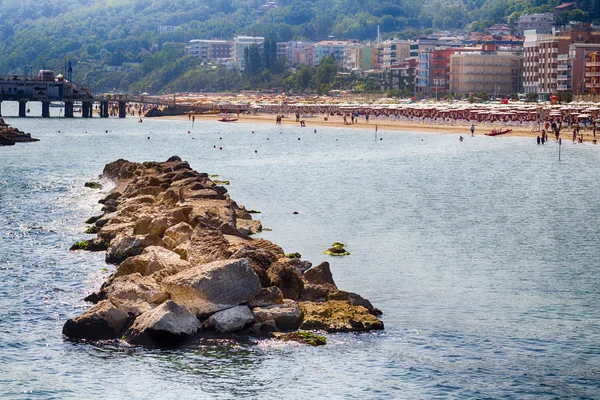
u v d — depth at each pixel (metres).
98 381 45.53
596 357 50.03
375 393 44.62
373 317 54.47
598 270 71.56
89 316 51.25
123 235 72.00
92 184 122.25
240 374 46.47
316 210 102.19
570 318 57.22
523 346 51.56
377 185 130.75
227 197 97.25
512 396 44.72
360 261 73.12
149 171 115.81
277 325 52.25
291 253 74.12
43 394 44.06
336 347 50.22
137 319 50.94
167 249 64.56
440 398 44.28
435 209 105.38
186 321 50.22
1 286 62.66
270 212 99.81
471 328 54.53
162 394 44.22
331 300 55.97
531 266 72.75
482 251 78.81
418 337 52.44
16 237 81.12
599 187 131.12
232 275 52.12
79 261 70.62
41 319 54.94
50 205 102.62
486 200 114.81
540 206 109.75
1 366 47.28
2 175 138.12
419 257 75.44
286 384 45.38
